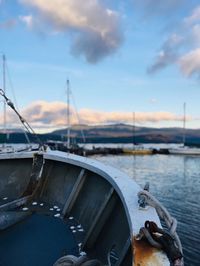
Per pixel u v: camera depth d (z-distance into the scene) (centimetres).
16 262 371
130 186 333
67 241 426
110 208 414
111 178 379
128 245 311
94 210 455
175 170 3984
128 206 263
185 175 3444
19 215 486
